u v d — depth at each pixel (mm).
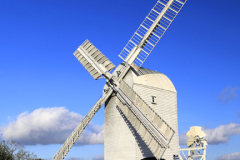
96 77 38062
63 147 37875
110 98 39875
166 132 31062
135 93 35156
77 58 40906
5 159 36312
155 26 38531
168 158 38562
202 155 41531
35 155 39531
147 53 38406
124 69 38406
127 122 37219
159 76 42562
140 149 36031
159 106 39125
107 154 38969
